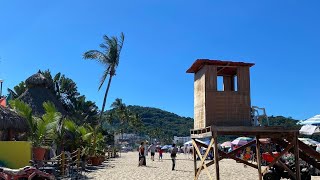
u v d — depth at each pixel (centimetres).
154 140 13712
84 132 2838
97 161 3030
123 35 4081
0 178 1215
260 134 1409
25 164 1645
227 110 1374
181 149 8338
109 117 11619
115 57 4000
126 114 11962
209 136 1342
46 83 3366
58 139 2234
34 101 3111
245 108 1385
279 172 1675
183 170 2631
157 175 2200
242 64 1401
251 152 3866
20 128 1827
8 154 1631
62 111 3312
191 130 1543
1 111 1736
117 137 11306
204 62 1390
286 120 6856
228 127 1310
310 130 2441
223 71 1509
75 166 2339
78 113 6431
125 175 2169
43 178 1266
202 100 1405
